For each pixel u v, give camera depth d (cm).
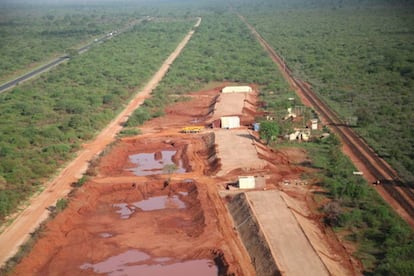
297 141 8975
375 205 6378
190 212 6675
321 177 7406
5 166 7769
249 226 5894
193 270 5381
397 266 4884
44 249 5747
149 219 6544
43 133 9469
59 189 7275
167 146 9169
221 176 7544
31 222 6322
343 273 5062
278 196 6506
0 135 9281
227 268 5247
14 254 5619
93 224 6462
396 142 8656
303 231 5606
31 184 7438
